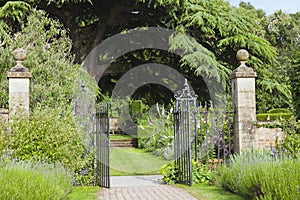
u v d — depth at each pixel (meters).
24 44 11.57
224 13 17.19
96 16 17.69
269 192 4.80
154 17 17.95
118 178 9.85
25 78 8.19
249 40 16.77
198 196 6.68
